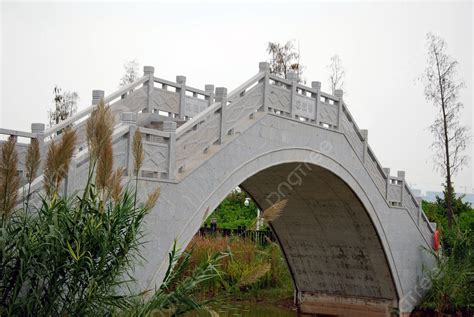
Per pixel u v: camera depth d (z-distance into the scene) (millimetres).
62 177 8312
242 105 14531
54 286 7918
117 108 14602
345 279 22812
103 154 8375
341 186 19250
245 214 36875
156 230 11664
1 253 7688
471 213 30219
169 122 12227
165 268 11828
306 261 23328
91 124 8430
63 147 8258
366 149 20062
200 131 13133
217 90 13789
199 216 12805
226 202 38062
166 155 12062
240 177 14203
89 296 7988
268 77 15453
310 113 17266
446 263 21844
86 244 8031
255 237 24391
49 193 8297
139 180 11242
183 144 12656
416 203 23016
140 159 9445
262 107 15266
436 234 23719
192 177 12664
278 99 15906
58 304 8023
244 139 14375
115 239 8250
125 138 11094
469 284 21609
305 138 16906
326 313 23391
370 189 20219
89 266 7934
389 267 21391
